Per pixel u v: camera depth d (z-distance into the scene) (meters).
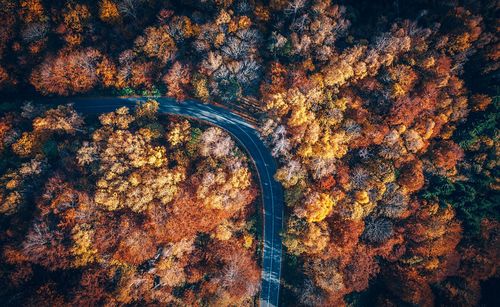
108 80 87.00
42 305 69.62
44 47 89.19
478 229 85.81
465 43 86.19
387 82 83.00
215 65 80.81
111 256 75.19
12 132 80.50
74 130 82.31
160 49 84.19
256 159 85.38
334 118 78.62
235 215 82.50
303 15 83.12
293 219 78.50
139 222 75.50
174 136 78.88
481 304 89.88
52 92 89.19
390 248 83.81
